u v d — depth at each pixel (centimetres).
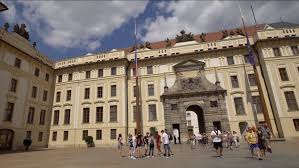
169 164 1522
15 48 4050
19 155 2684
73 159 2092
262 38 4262
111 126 4475
